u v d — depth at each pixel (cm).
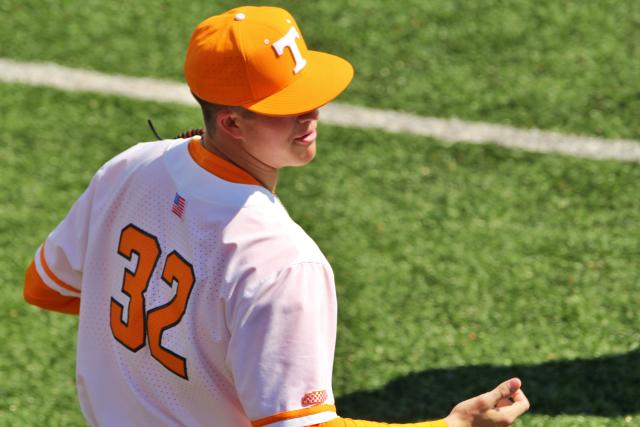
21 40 2142
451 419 685
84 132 1895
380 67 2067
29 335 1437
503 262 1577
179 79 2044
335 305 679
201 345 687
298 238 675
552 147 1850
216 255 674
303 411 646
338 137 1881
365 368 1379
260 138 685
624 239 1617
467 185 1761
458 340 1423
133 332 732
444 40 2133
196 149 714
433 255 1598
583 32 2139
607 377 1339
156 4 2247
